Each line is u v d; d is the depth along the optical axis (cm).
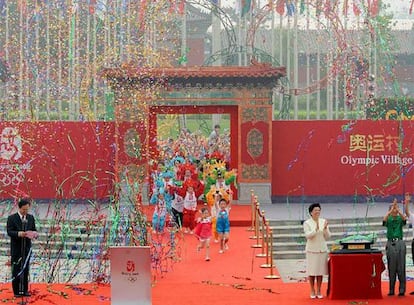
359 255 1858
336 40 4381
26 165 3294
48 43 3566
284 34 5978
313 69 5994
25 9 3853
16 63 3597
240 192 3478
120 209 2422
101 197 2969
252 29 4403
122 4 3553
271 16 5544
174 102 3431
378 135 3541
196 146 3888
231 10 5069
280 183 3538
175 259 2406
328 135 3541
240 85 3456
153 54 3269
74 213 3006
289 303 1823
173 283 2108
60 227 2478
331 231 2916
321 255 1870
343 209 3294
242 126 3472
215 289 2008
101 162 3412
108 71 3222
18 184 3198
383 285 2055
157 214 2716
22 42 3784
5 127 3456
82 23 3938
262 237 2550
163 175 2934
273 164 3541
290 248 2748
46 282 2145
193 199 2906
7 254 2670
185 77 3381
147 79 3234
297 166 3541
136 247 1664
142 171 3319
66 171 3447
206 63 3922
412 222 1942
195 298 1886
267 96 3472
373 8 4278
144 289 1666
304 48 5938
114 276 1669
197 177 3347
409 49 5525
